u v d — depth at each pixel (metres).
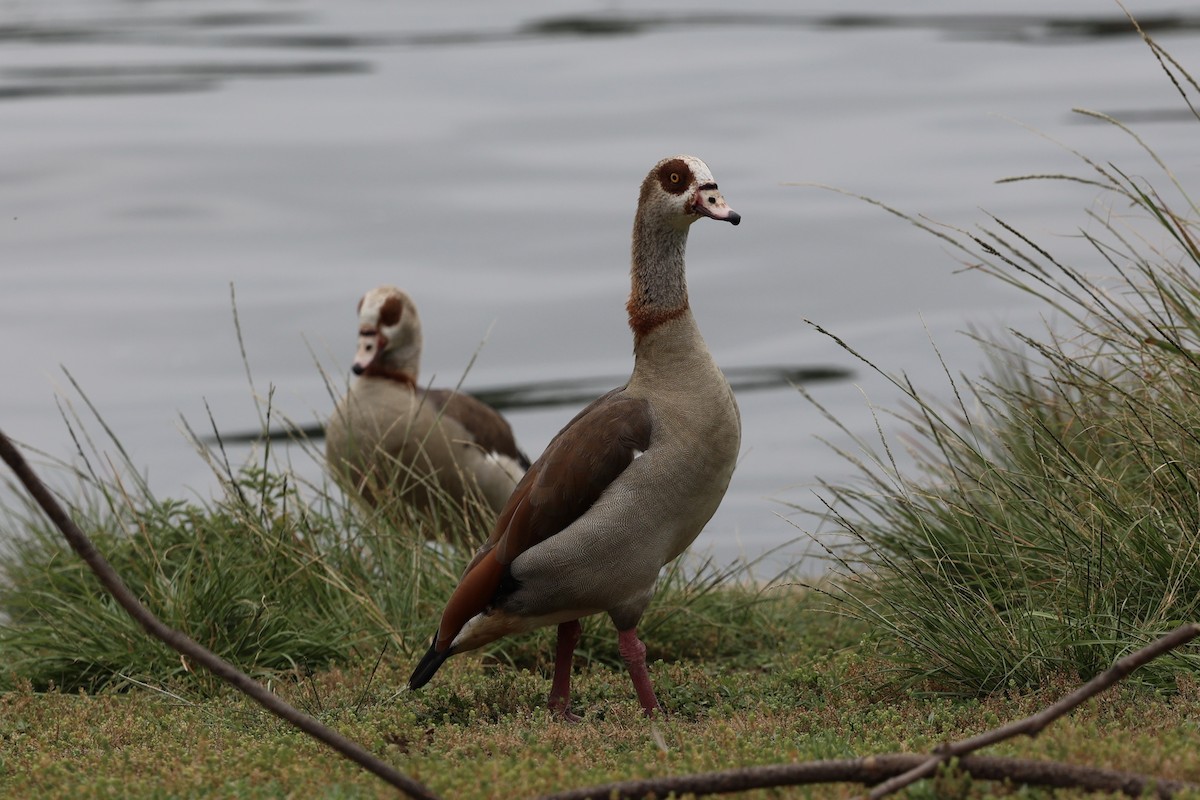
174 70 50.56
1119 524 9.14
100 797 6.62
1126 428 9.68
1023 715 7.89
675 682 9.79
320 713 9.05
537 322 25.08
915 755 5.95
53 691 9.72
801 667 9.57
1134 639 8.44
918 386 20.41
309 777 6.86
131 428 20.81
